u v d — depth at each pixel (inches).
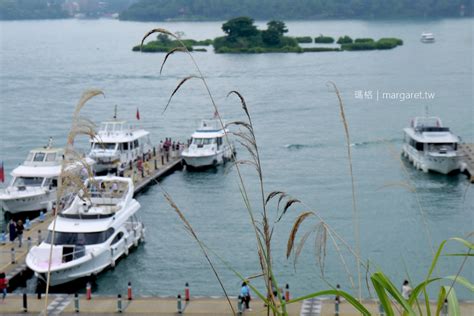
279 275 3198.8
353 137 6958.7
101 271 3373.5
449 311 612.1
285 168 5723.4
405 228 4008.4
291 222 4141.2
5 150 6540.4
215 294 3125.0
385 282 603.2
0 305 2834.6
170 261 3592.5
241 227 4151.1
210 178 5575.8
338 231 3941.9
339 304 2787.9
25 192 4569.4
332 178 5359.3
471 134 7160.4
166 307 2819.9
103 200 3730.3
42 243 3373.5
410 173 5585.6
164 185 5398.6
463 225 4079.7
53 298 2918.3
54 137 7130.9
